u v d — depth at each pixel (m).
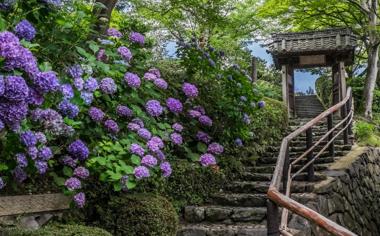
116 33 3.97
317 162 6.12
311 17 13.02
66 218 3.47
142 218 3.42
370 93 11.95
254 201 4.72
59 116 2.48
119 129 3.77
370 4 12.53
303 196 4.50
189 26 11.25
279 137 7.86
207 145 5.15
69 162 3.20
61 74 2.85
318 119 5.36
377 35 12.09
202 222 4.46
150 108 4.02
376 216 6.68
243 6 12.88
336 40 10.60
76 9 3.27
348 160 6.20
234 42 13.34
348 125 7.19
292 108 10.91
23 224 3.10
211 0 8.01
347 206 5.35
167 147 4.62
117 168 3.38
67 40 3.14
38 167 2.60
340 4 12.59
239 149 5.94
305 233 3.84
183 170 4.62
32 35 2.53
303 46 10.77
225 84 5.45
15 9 2.74
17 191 3.17
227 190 5.20
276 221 2.64
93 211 3.68
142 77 4.29
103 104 3.74
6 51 1.97
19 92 1.94
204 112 5.22
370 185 6.74
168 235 3.53
